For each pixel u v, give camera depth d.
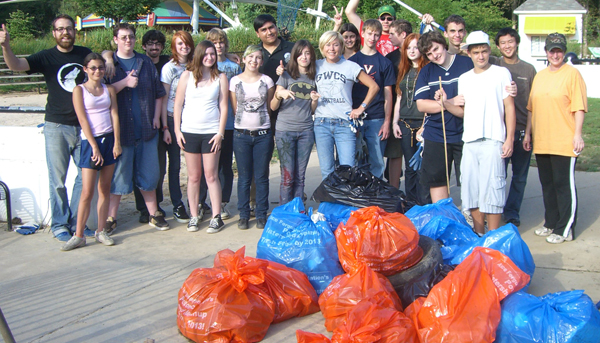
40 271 4.26
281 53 5.57
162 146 5.56
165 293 3.77
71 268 4.30
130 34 4.98
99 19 28.88
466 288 2.79
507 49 4.84
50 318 3.42
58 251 4.71
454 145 4.65
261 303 3.10
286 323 3.27
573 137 4.37
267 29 5.47
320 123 5.18
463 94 4.32
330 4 25.11
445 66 4.62
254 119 5.07
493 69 4.21
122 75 4.93
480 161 4.28
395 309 2.96
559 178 4.48
